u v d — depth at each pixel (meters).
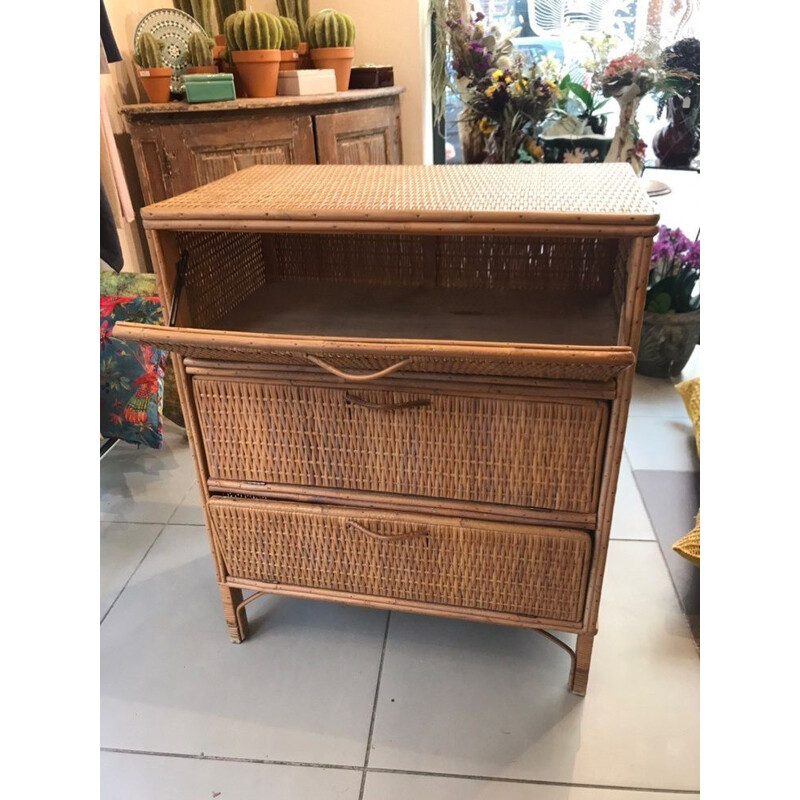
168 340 1.02
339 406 1.14
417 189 1.17
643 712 1.29
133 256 2.28
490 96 2.17
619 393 1.03
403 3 2.44
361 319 1.35
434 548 1.23
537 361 0.92
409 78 2.56
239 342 0.99
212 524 1.31
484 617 1.29
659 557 1.65
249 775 1.21
